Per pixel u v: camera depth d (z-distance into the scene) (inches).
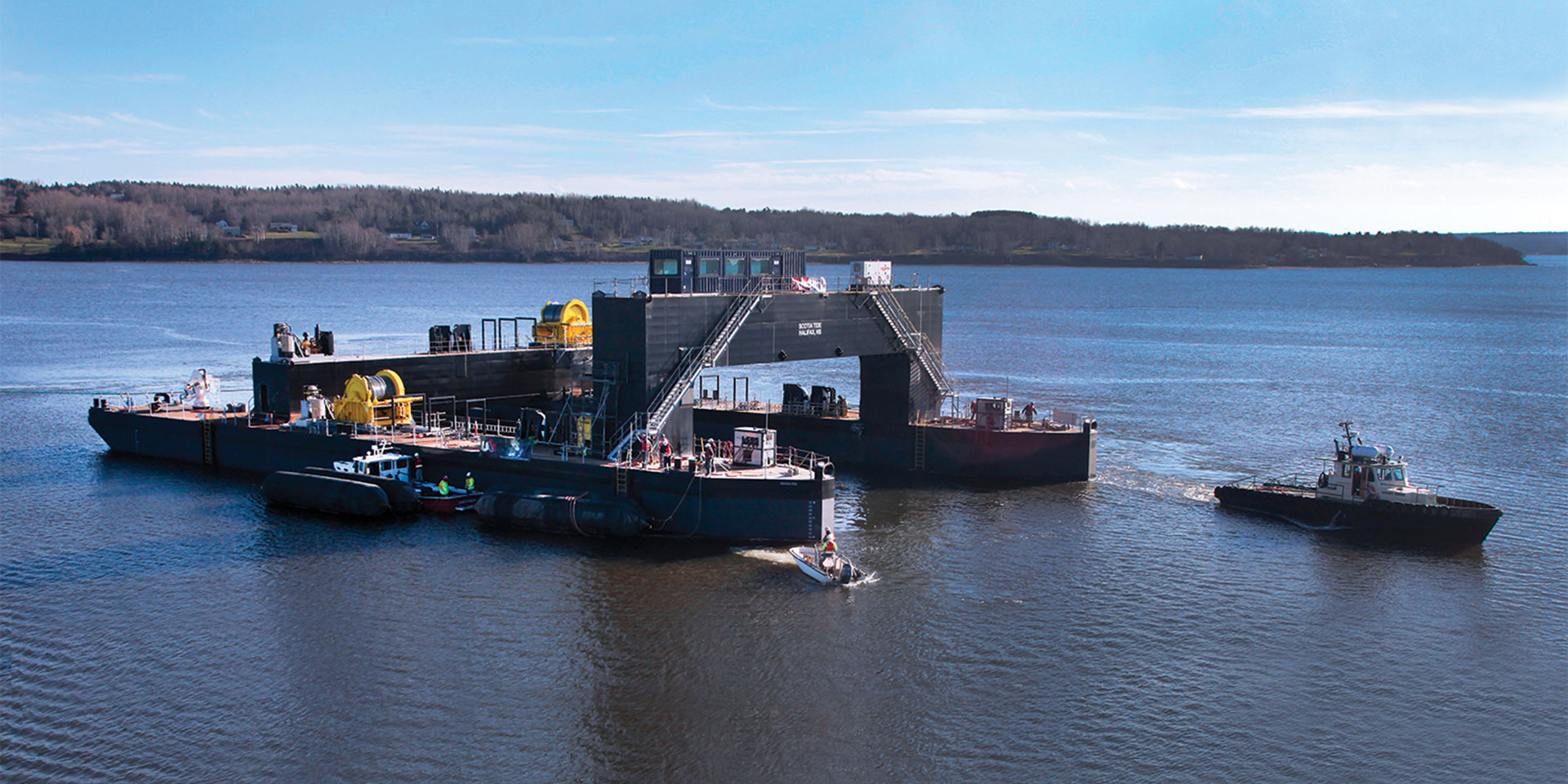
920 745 1497.3
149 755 1448.1
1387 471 2504.9
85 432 3646.7
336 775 1406.3
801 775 1421.0
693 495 2363.4
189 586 2068.2
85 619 1893.5
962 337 7480.3
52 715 1550.2
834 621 1914.4
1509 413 4195.4
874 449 3211.1
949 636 1852.9
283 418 3107.8
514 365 3363.7
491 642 1808.6
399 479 2596.0
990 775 1425.9
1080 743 1507.1
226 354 5944.9
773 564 2220.7
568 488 2506.2
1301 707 1615.4
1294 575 2175.2
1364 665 1758.1
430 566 2190.0
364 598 2005.4
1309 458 3284.9
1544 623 1931.6
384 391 2965.1
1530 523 2554.1
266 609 1946.4
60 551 2278.5
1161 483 2957.7
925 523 2541.8
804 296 2851.9
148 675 1678.2
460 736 1504.7
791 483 2335.1
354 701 1599.4
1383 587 2106.3
